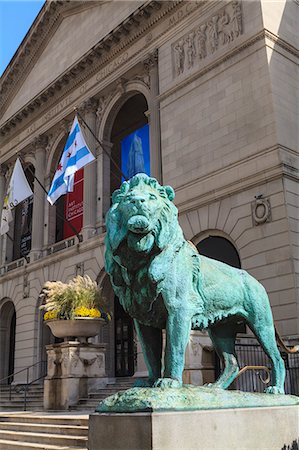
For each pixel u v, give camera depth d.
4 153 38.69
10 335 35.53
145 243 4.32
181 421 3.80
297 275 17.34
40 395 21.33
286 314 17.02
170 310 4.44
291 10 22.22
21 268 33.22
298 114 20.31
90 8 32.09
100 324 15.48
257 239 18.67
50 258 30.55
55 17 34.91
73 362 14.87
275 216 18.30
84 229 28.47
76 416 11.57
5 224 28.05
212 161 21.38
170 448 3.68
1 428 12.55
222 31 22.58
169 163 23.55
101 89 29.84
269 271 17.94
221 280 5.05
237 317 5.31
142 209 4.23
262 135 19.55
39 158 34.72
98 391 15.02
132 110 34.69
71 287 15.52
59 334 15.44
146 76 27.36
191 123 22.95
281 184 18.36
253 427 4.36
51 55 35.31
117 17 29.48
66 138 33.44
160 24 26.34
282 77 20.39
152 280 4.32
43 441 10.23
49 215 33.19
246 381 11.95
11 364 34.78
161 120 24.72
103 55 29.84
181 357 4.36
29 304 31.91
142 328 4.82
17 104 38.59
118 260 4.48
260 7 20.95
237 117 20.78
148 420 3.67
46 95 34.00
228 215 20.06
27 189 27.66
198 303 4.70
